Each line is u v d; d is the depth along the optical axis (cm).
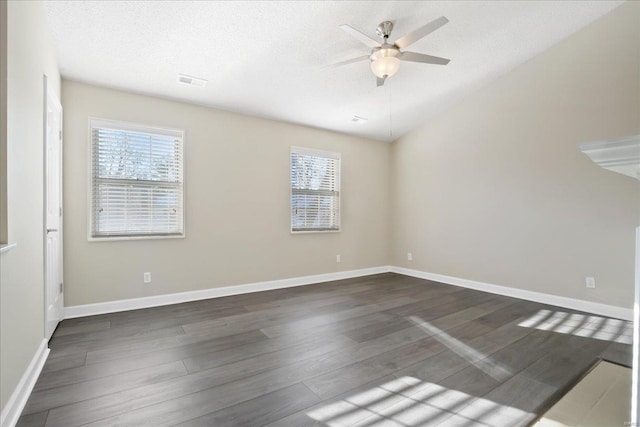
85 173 303
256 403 165
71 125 297
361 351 229
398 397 171
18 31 164
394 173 542
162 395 171
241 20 249
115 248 318
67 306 294
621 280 299
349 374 196
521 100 371
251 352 226
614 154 109
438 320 297
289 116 424
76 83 301
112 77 301
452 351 229
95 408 159
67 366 203
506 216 387
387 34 277
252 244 406
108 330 266
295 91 363
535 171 359
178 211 356
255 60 299
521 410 160
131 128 330
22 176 170
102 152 316
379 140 543
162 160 347
